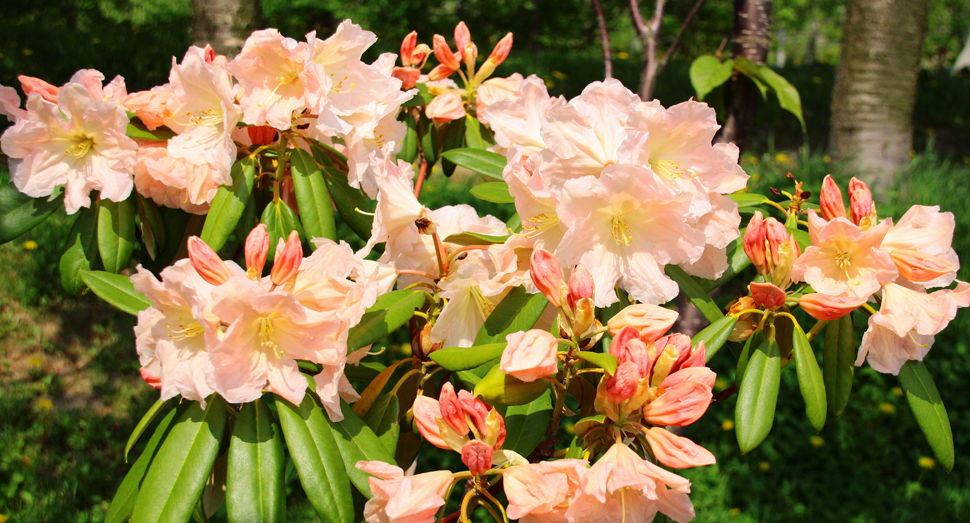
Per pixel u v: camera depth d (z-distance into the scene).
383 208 0.83
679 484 0.68
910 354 0.80
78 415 2.06
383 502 0.72
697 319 1.07
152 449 0.77
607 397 0.70
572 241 0.75
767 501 1.92
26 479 1.86
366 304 0.74
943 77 5.10
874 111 2.79
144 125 0.89
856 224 0.80
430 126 1.12
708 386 0.70
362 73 0.88
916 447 2.10
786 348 0.83
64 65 3.42
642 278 0.75
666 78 4.30
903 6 2.71
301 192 0.89
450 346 0.83
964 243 2.54
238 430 0.75
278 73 0.85
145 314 0.74
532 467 0.70
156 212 0.92
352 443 0.77
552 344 0.72
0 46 3.40
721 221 0.80
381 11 6.17
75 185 0.85
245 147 0.90
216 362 0.71
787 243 0.78
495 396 0.74
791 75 4.68
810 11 10.65
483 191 0.94
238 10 1.62
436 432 0.73
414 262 0.86
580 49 7.14
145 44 3.91
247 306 0.71
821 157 2.99
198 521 0.83
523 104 0.82
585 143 0.76
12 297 2.36
